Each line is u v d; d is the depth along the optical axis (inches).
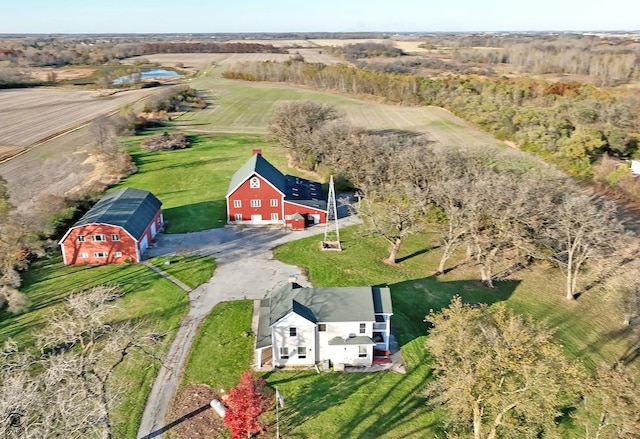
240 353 1561.3
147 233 2320.4
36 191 3051.2
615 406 976.9
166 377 1451.8
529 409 1036.5
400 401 1366.9
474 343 1079.0
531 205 1924.2
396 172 2696.9
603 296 1930.4
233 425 1175.6
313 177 3331.7
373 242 2391.7
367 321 1467.8
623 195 2908.5
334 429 1274.6
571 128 3742.6
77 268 2117.4
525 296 1931.6
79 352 1535.4
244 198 2559.1
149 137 4279.0
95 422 1024.9
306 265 2148.1
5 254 1947.6
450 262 2208.4
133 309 1790.1
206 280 2011.6
